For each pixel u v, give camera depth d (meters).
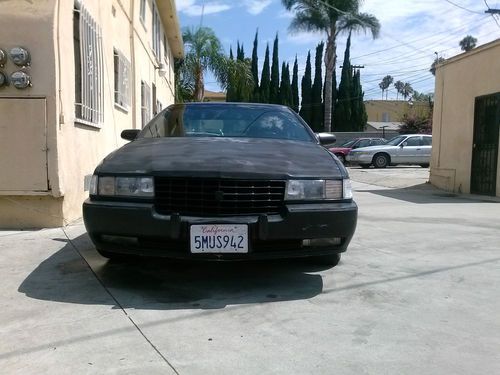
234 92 30.62
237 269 4.50
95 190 3.95
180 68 29.39
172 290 3.91
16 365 2.68
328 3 31.92
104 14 8.20
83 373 2.60
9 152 5.69
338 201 3.95
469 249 5.45
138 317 3.34
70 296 3.72
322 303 3.66
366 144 24.56
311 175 3.89
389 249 5.41
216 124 5.23
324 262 4.64
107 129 8.45
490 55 10.80
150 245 3.77
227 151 4.19
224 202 3.71
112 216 3.75
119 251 3.88
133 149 4.41
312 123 49.28
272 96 51.56
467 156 11.67
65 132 5.94
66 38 5.94
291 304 3.63
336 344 2.97
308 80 49.75
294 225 3.72
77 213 6.47
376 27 32.34
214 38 29.66
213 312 3.45
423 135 22.08
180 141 4.58
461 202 9.83
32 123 5.66
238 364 2.71
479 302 3.74
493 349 2.94
